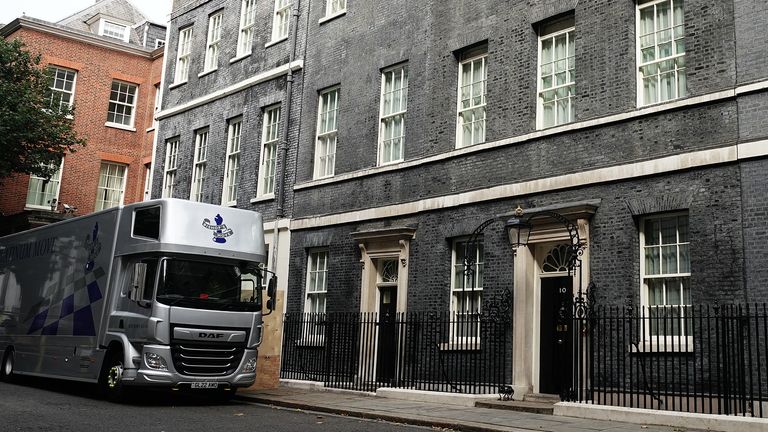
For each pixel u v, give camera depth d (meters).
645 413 10.18
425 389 14.00
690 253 11.32
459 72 16.09
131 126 31.16
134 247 13.02
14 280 17.66
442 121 15.92
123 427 9.44
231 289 13.09
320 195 18.70
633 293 11.91
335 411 12.03
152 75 31.69
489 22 15.37
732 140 11.09
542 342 13.46
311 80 19.86
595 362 12.19
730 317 10.02
